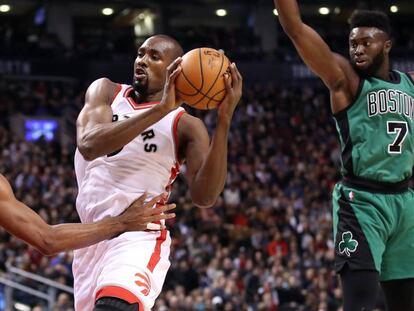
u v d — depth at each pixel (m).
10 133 23.36
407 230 4.53
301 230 18.80
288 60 29.97
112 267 4.23
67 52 28.72
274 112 27.66
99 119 4.35
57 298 13.95
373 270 4.39
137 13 33.47
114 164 4.43
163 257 4.38
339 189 4.60
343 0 32.97
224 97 4.13
